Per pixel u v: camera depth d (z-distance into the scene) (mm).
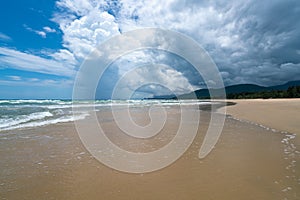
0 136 8234
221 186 3939
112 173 4664
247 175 4445
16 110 17547
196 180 4242
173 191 3779
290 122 11750
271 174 4473
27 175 4523
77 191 3801
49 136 8320
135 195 3641
